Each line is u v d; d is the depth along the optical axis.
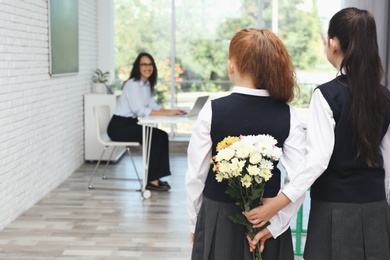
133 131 5.59
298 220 3.66
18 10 4.53
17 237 4.07
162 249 3.85
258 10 8.08
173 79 8.25
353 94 1.80
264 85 1.85
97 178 6.16
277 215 1.83
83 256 3.69
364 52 1.80
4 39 4.23
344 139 1.82
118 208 4.94
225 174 1.75
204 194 1.90
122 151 7.57
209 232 1.85
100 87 7.20
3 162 4.27
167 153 5.68
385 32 6.34
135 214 4.75
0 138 4.20
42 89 5.23
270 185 1.85
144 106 5.86
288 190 1.78
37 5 5.03
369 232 1.82
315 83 8.10
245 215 1.79
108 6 7.86
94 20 7.67
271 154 1.75
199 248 1.88
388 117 1.84
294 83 1.88
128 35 8.14
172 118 5.37
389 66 6.26
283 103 1.89
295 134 1.87
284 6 8.04
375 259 1.82
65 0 5.88
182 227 4.38
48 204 5.03
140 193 5.50
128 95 5.70
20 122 4.63
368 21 1.82
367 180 1.84
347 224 1.82
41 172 5.23
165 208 4.96
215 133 1.84
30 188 4.92
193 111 5.32
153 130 5.60
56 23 5.57
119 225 4.42
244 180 1.74
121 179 6.13
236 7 8.11
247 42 1.84
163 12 8.12
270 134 1.84
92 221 4.52
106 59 7.92
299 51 8.09
